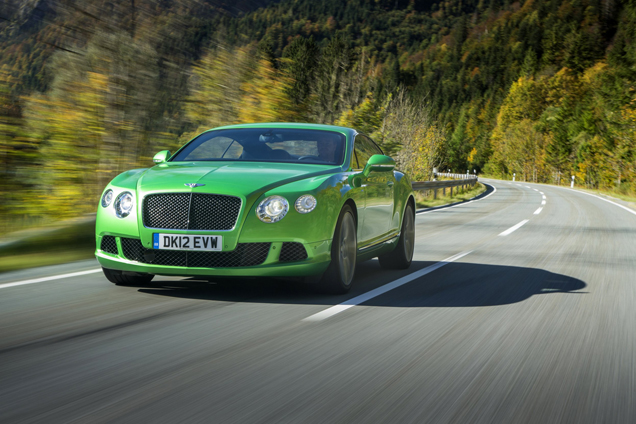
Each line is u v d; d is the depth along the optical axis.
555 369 3.25
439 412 2.60
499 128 114.00
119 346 3.49
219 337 3.72
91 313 4.28
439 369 3.21
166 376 2.98
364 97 19.67
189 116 11.57
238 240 4.55
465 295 5.28
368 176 5.75
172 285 5.36
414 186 20.23
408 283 5.84
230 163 5.34
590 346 3.73
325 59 20.39
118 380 2.91
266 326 4.02
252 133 5.95
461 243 9.45
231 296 4.96
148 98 10.16
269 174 4.91
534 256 8.03
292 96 13.51
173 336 3.72
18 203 9.09
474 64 198.00
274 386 2.88
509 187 43.62
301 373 3.08
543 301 5.09
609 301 5.17
